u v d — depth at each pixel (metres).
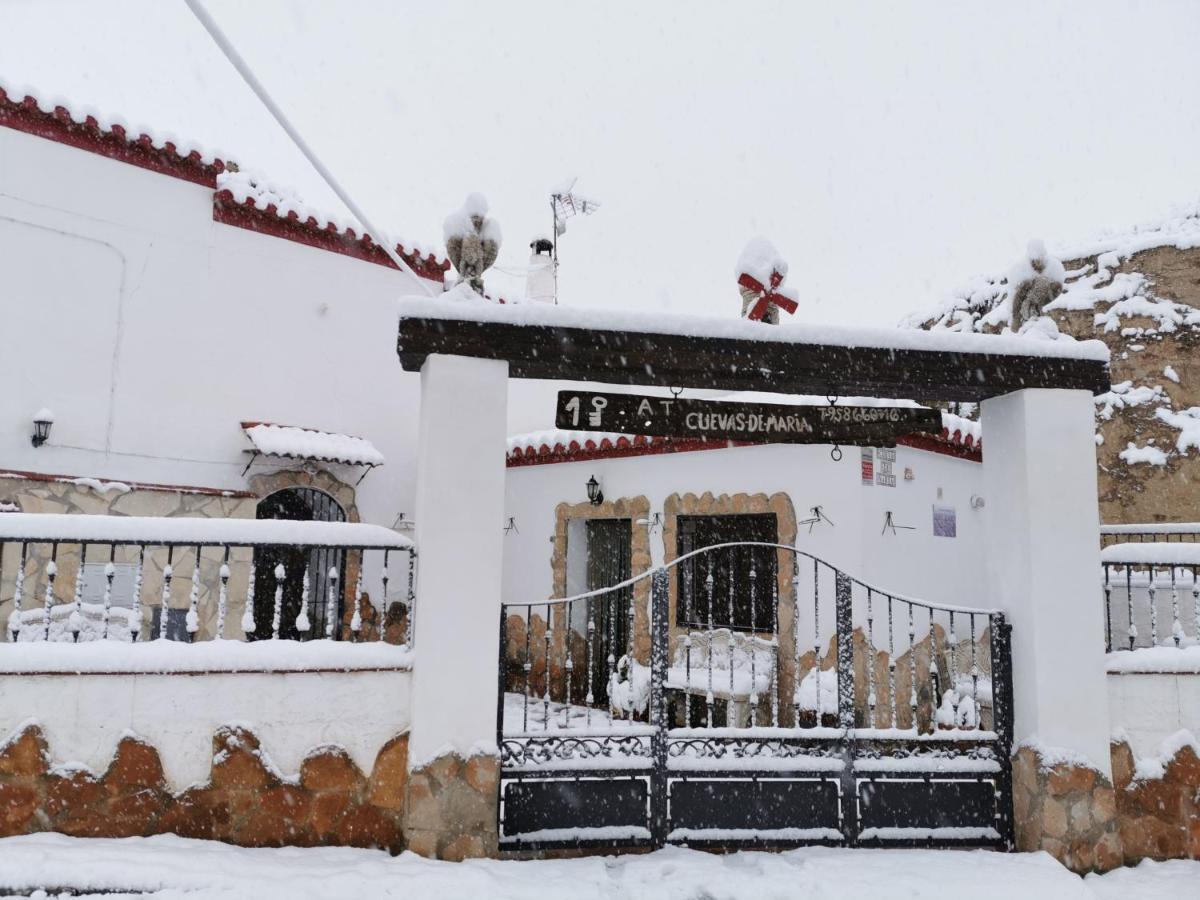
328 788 4.49
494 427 4.81
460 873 4.17
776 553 8.49
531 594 10.89
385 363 10.52
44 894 3.69
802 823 4.99
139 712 4.29
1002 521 5.45
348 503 9.91
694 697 8.59
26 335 7.83
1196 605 5.45
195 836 4.29
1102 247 13.58
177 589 7.67
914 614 8.42
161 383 8.67
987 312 15.06
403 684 4.65
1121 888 4.57
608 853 4.76
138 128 8.59
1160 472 12.07
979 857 4.81
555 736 4.84
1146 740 5.13
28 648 4.19
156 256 8.75
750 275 6.35
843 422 5.42
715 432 5.32
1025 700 5.12
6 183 7.81
